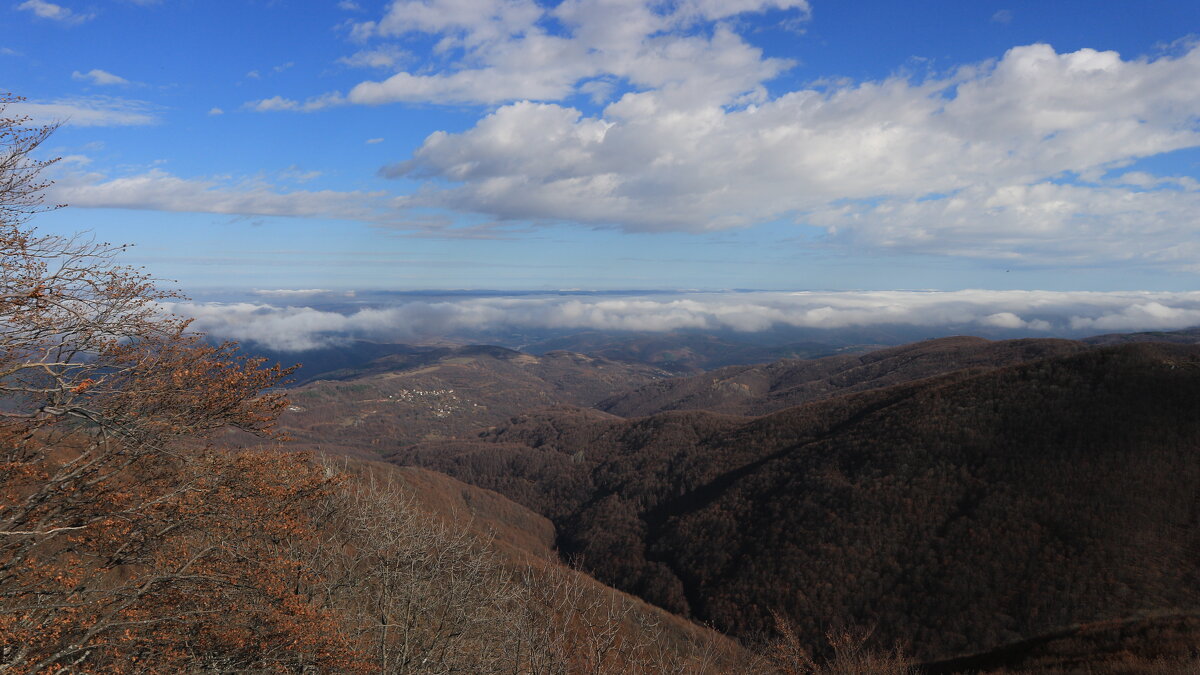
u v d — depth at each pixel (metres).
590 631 8.91
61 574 7.49
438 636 9.82
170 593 8.50
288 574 9.66
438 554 10.52
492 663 9.57
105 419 7.98
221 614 8.53
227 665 8.30
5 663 6.72
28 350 7.64
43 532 7.36
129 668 7.71
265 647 8.54
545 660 8.31
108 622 7.28
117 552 8.34
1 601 7.18
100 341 8.21
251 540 9.54
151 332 8.78
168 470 9.17
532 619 8.96
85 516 8.27
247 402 9.43
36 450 8.47
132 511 8.14
